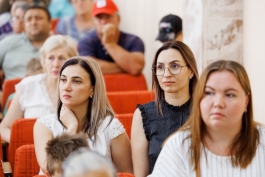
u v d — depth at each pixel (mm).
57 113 4328
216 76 3002
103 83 4363
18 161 4340
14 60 8594
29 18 8609
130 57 8125
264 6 5277
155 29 9094
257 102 5418
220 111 2965
